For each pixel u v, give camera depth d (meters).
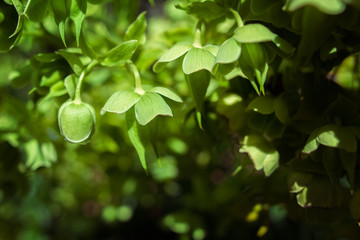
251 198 0.29
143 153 0.23
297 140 0.25
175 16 0.40
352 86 0.22
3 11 0.25
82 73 0.24
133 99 0.23
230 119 0.26
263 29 0.22
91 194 0.46
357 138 0.23
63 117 0.23
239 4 0.25
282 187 0.29
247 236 0.39
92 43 0.32
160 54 0.31
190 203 0.37
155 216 0.47
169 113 0.23
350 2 0.20
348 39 0.23
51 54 0.26
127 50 0.25
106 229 0.52
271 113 0.25
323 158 0.23
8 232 0.47
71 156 0.39
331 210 0.25
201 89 0.24
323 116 0.23
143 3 0.66
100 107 0.35
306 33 0.21
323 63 0.24
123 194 0.40
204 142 0.30
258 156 0.25
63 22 0.24
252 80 0.23
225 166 0.40
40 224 0.54
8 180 0.32
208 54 0.23
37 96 0.28
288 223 0.41
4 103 0.32
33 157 0.31
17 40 0.24
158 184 0.42
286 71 0.26
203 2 0.24
